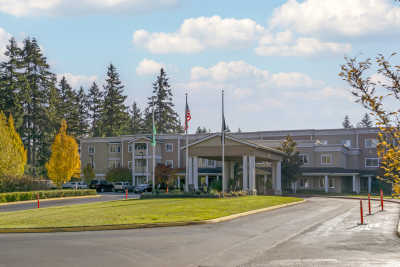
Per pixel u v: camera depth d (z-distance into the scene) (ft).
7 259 41.50
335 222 74.13
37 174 284.00
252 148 146.10
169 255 43.29
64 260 40.81
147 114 410.11
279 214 88.99
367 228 65.98
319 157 228.22
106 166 260.83
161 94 369.50
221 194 127.34
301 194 197.16
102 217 76.95
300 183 223.71
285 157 205.67
